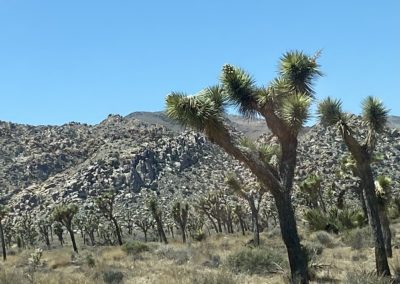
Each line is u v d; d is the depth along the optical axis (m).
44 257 38.97
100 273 19.81
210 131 12.48
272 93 13.19
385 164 77.06
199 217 90.19
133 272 21.06
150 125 187.00
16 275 15.86
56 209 57.94
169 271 19.14
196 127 12.45
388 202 22.28
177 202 64.38
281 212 12.69
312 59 13.94
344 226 37.75
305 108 12.52
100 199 62.53
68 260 33.84
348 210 38.88
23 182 155.25
